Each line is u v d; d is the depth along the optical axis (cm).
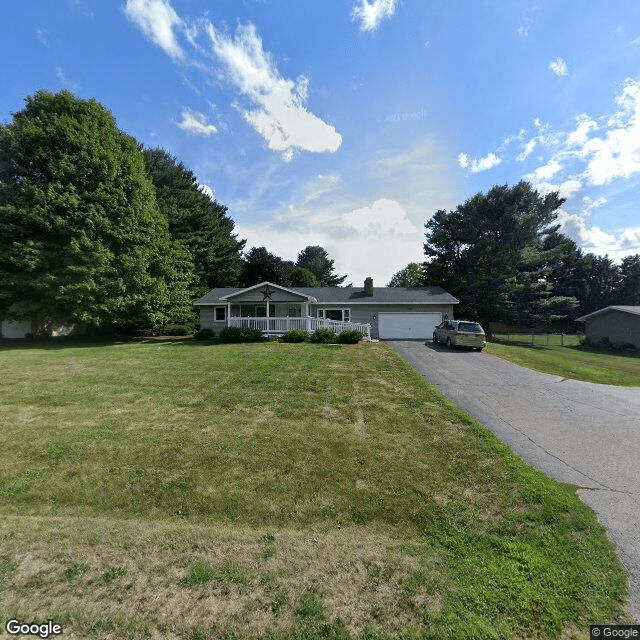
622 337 2275
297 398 682
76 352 1309
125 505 322
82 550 249
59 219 1658
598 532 294
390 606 211
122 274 1859
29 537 263
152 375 870
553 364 1203
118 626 190
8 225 1666
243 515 308
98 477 371
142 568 233
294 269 4744
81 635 185
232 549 257
